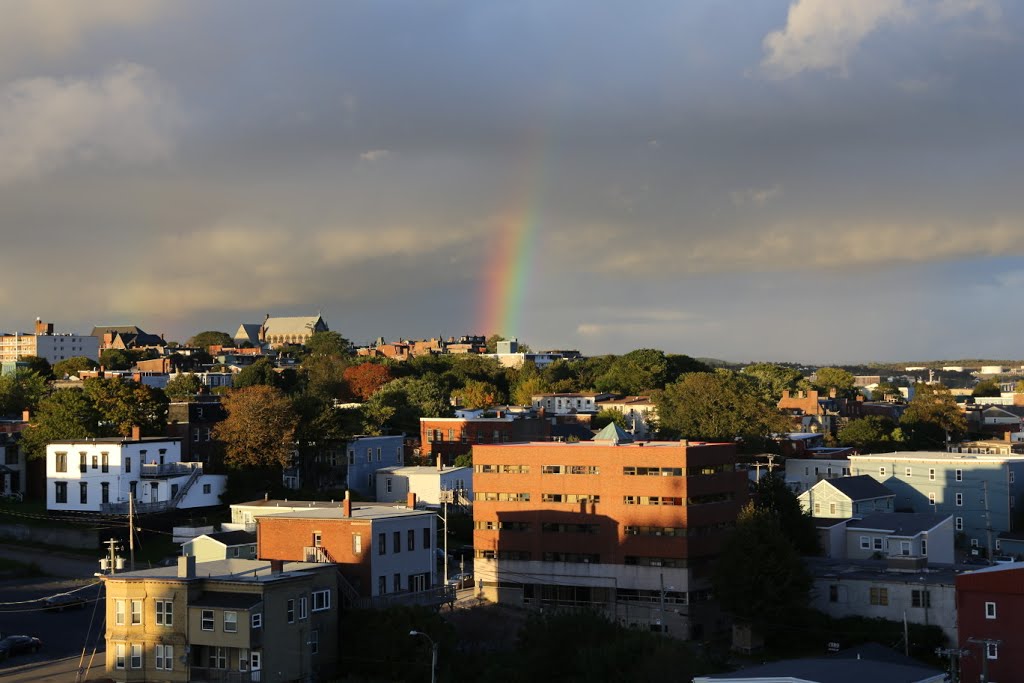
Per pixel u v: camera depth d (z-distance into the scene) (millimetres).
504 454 135500
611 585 129250
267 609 92438
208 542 117875
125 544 138250
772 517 123688
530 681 96062
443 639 100750
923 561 127625
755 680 82688
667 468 127938
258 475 158000
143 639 93750
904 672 85438
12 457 161500
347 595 105312
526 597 133000
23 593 120875
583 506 131375
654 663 90750
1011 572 99438
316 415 173125
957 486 175875
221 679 91250
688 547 126375
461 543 156875
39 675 94938
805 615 119500
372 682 95812
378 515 112750
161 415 167250
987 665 96438
